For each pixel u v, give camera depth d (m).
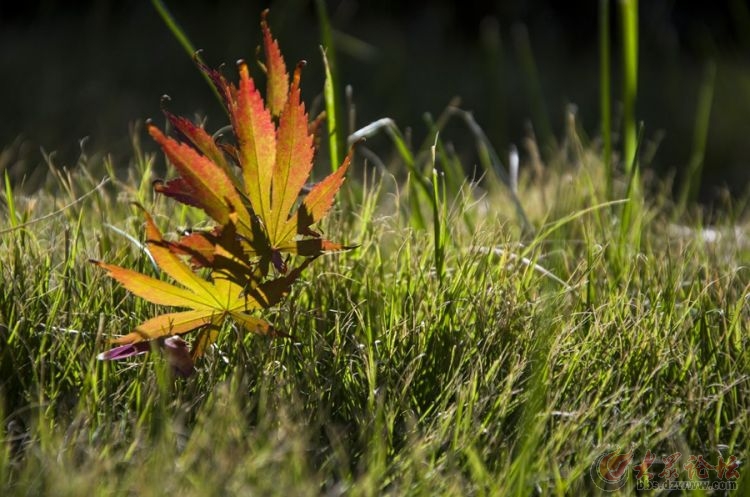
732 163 1.85
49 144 1.55
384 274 0.74
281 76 0.69
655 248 0.79
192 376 0.67
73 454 0.64
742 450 0.67
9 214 0.72
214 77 0.69
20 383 0.67
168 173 0.77
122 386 0.67
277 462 0.64
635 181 0.81
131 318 0.69
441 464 0.65
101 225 0.72
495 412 0.67
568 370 0.68
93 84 1.84
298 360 0.69
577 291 0.72
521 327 0.70
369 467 0.64
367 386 0.68
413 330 0.69
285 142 0.67
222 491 0.62
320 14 0.78
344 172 0.68
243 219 0.67
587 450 0.66
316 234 0.68
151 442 0.65
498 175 0.82
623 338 0.69
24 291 0.69
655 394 0.68
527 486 0.64
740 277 0.76
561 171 0.88
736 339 0.70
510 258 0.73
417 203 0.77
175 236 0.73
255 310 0.70
